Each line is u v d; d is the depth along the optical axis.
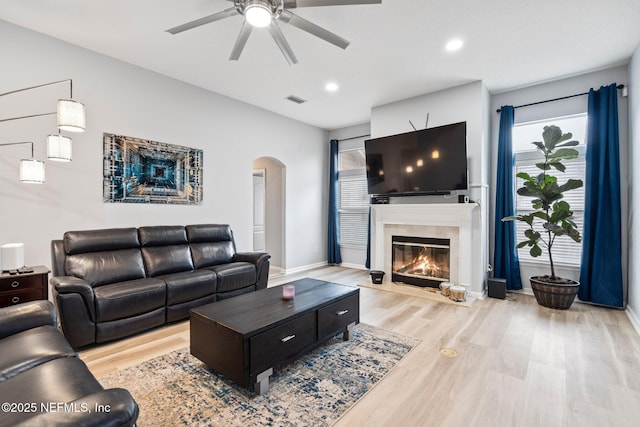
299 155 6.00
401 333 2.96
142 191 3.77
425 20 2.78
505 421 1.74
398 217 4.78
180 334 2.95
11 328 1.73
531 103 4.27
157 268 3.46
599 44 3.18
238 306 2.38
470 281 4.14
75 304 2.50
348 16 2.72
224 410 1.82
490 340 2.79
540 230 4.29
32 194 3.01
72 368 1.39
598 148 3.70
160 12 2.71
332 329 2.58
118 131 3.57
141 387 2.05
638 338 2.82
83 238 3.07
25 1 2.55
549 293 3.63
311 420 1.74
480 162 4.10
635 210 3.29
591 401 1.91
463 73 3.87
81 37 3.12
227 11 2.18
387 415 1.79
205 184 4.43
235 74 3.94
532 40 3.11
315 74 3.92
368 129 6.11
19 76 2.95
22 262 2.68
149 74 3.82
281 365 2.11
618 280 3.57
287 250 5.82
